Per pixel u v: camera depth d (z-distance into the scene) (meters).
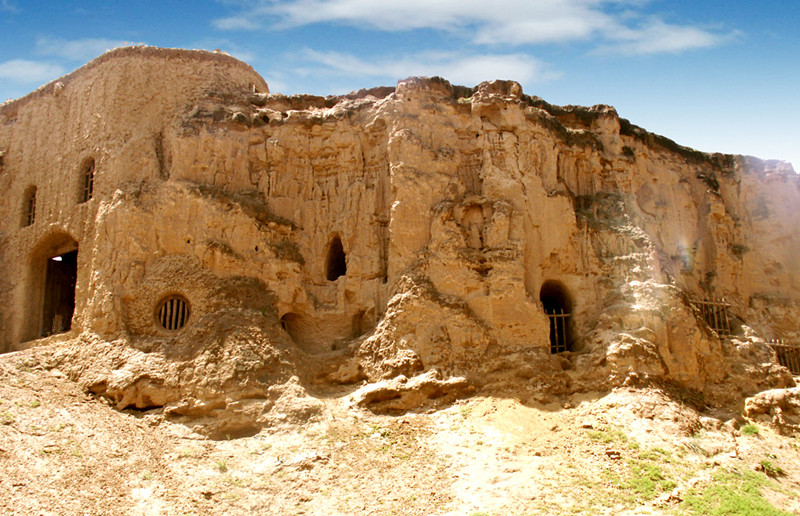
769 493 18.42
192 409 21.14
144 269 24.27
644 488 17.56
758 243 32.84
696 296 29.42
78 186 27.16
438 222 24.72
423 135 26.27
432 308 23.44
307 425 20.56
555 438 20.09
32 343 25.98
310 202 26.92
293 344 23.59
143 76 27.30
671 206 30.45
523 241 24.84
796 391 24.62
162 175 25.89
